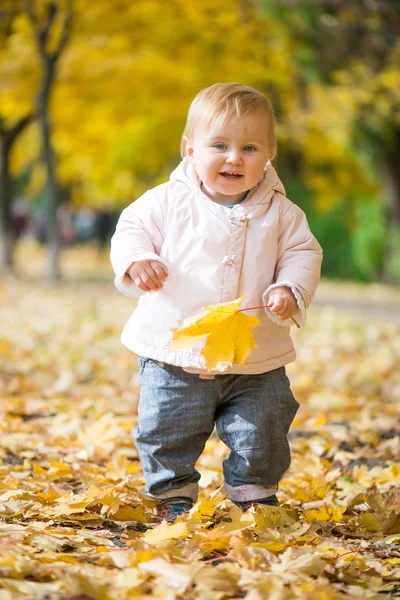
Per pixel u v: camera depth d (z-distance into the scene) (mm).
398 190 30609
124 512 5160
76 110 33062
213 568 3938
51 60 25938
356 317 21125
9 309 20141
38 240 57906
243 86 5234
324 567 4152
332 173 40719
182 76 28406
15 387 10492
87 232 60938
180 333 4477
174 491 5211
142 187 47125
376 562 4418
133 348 5133
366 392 11195
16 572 3795
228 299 4996
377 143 28219
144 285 4902
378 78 21578
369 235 34906
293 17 21766
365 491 6301
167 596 3648
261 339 5059
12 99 30016
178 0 25094
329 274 38156
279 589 3758
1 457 7047
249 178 5043
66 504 5180
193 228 5074
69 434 8133
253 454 5059
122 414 9422
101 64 28141
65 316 18672
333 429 8672
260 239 5062
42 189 54500
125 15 26234
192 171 5238
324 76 22766
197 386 5047
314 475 6883
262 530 4805
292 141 37438
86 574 3904
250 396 5090
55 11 25266
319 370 12898
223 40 26125
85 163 45719
